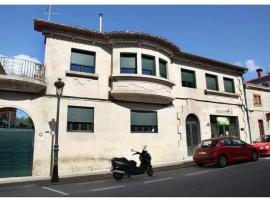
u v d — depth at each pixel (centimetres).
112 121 1424
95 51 1464
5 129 1173
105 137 1382
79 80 1377
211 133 1848
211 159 1209
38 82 1213
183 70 1820
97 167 1324
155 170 1234
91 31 1418
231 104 2030
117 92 1402
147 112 1564
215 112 1903
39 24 1301
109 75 1473
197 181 861
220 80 2009
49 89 1289
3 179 1083
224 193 662
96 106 1393
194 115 1797
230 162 1347
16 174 1149
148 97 1482
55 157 1009
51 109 1273
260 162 1308
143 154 1103
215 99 1931
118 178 994
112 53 1489
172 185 812
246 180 830
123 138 1435
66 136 1277
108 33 1447
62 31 1370
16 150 1173
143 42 1504
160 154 1542
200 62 1889
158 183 868
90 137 1340
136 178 1024
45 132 1238
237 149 1309
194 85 1853
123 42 1487
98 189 804
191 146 1731
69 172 1239
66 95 1324
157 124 1579
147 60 1545
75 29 1377
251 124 2127
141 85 1445
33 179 1080
